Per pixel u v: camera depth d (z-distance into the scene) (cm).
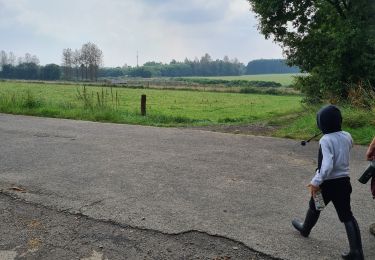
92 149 911
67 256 411
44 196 580
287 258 407
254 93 6319
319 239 450
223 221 495
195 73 18362
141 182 653
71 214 515
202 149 927
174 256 412
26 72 12988
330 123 395
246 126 1447
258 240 445
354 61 1711
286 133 1144
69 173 703
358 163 791
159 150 909
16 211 525
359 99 1223
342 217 399
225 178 683
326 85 1805
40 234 459
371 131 1013
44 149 904
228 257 411
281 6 1955
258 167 761
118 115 1491
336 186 393
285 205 555
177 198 576
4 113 1599
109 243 438
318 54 1945
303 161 813
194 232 464
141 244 436
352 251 391
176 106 3341
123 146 952
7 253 416
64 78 13050
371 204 563
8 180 654
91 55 13112
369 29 1670
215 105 3616
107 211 523
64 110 1605
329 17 2038
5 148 910
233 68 19212
